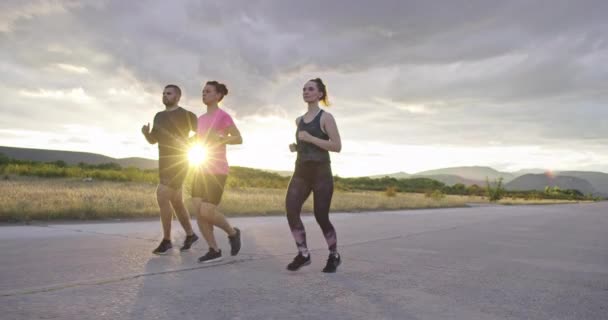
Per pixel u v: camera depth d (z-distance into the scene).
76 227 7.98
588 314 3.62
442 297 4.00
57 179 28.84
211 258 5.13
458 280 4.75
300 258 4.89
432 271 5.22
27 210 8.91
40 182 23.80
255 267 5.00
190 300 3.55
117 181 32.03
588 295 4.26
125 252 5.61
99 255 5.33
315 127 4.74
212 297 3.67
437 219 13.92
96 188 19.41
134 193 16.27
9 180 24.61
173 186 5.55
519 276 5.10
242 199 16.38
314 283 4.34
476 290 4.31
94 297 3.53
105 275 4.30
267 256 5.76
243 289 3.98
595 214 20.89
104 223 8.84
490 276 5.04
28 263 4.75
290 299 3.72
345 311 3.45
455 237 9.05
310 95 4.77
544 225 13.12
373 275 4.86
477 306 3.73
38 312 3.10
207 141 5.08
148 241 6.63
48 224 8.34
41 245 5.92
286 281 4.37
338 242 7.62
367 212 16.16
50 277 4.15
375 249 6.91
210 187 5.06
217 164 5.08
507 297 4.08
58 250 5.59
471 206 27.59
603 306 3.87
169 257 5.40
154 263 4.98
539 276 5.14
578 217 17.91
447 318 3.37
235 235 5.42
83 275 4.27
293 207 4.86
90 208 9.71
